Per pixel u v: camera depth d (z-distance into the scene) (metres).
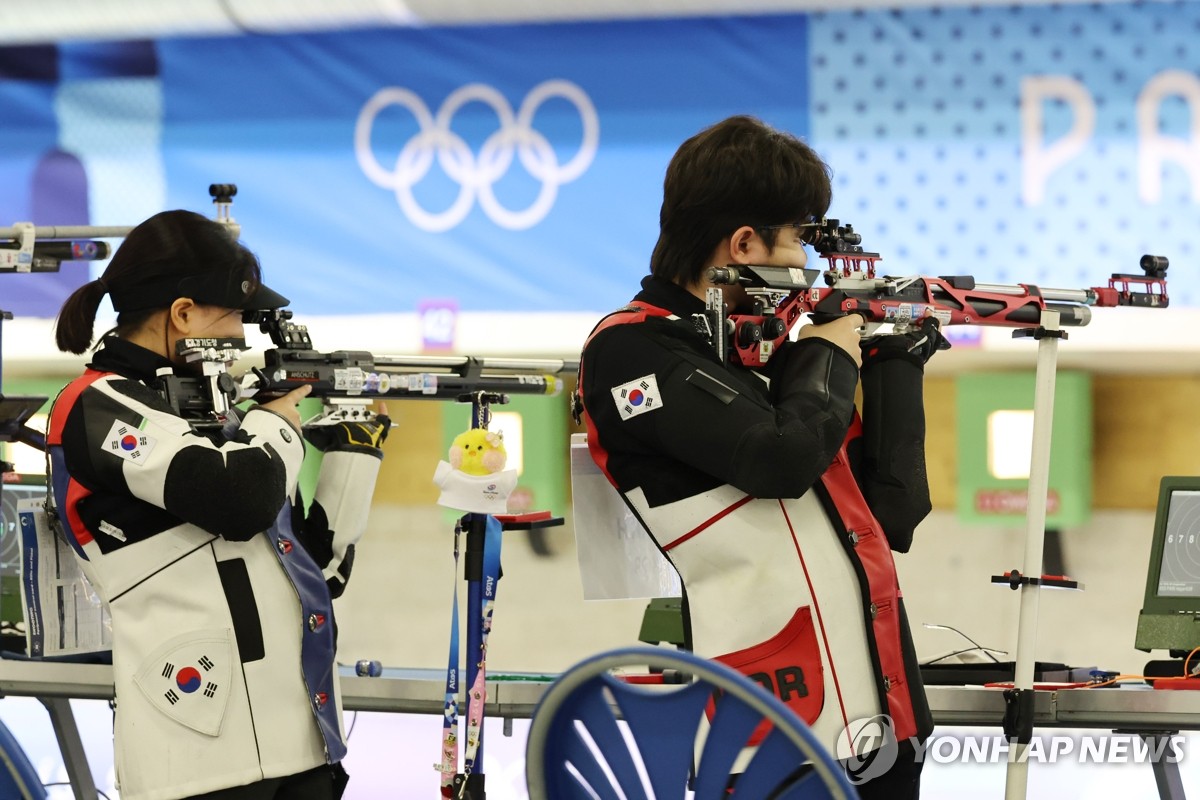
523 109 10.83
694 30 10.62
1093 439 10.53
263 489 3.76
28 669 5.01
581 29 10.71
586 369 3.58
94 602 5.16
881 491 3.62
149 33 10.92
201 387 3.99
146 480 3.70
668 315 3.56
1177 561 5.18
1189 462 10.38
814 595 3.35
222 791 3.77
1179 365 10.41
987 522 10.62
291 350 4.18
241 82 11.02
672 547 3.46
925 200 10.63
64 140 11.15
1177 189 10.37
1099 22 10.36
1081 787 6.62
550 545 10.76
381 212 11.02
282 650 3.92
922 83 10.55
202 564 3.83
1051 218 10.52
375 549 11.09
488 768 6.83
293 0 10.50
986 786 6.60
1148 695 4.50
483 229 10.93
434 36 10.83
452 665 4.53
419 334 11.05
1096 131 10.42
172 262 3.93
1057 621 10.16
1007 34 10.45
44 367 10.81
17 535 5.55
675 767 2.51
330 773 4.07
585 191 10.81
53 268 4.85
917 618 10.28
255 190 11.09
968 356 10.63
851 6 10.50
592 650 10.20
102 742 7.61
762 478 3.21
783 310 3.53
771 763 2.46
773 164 3.51
